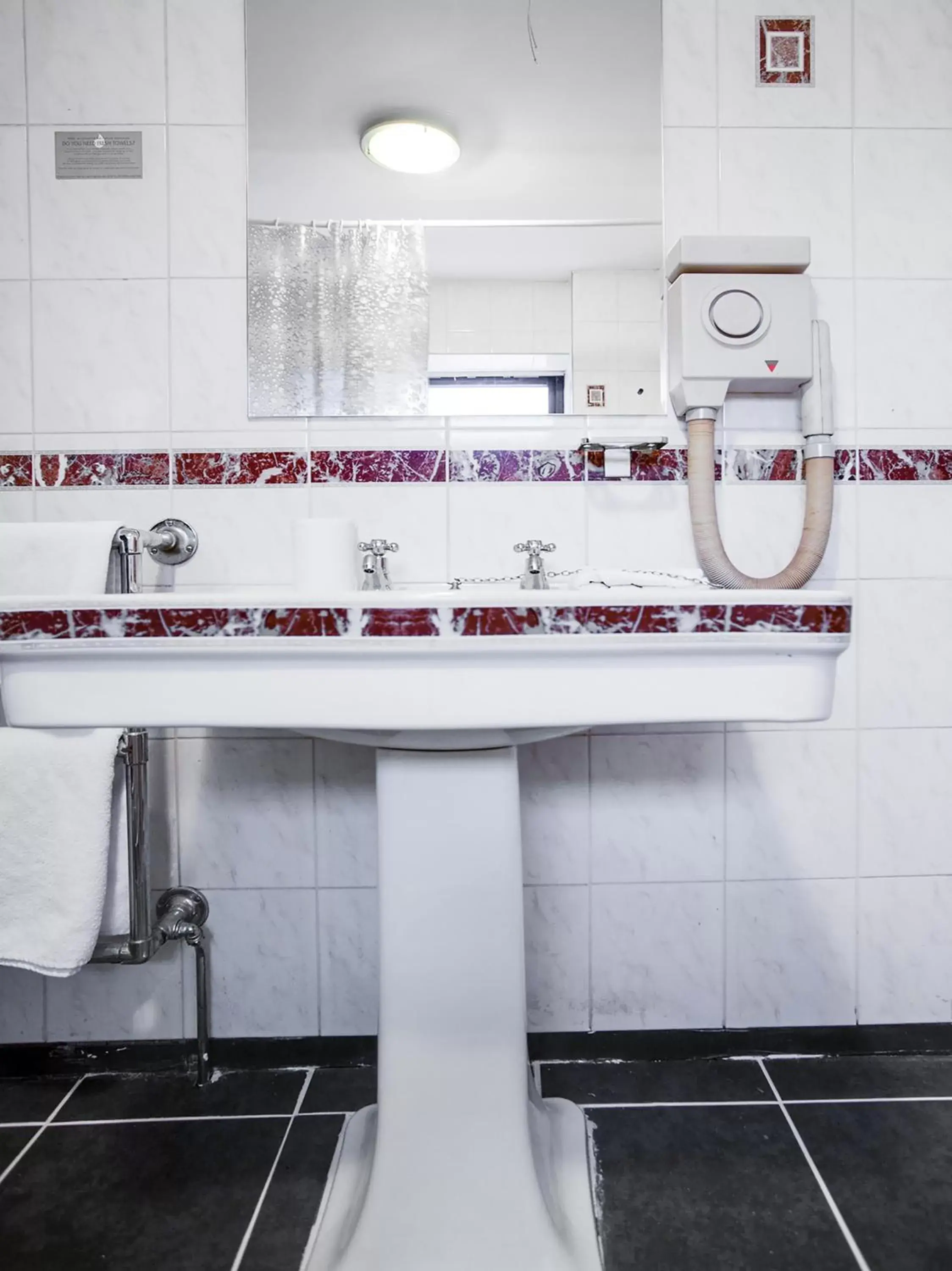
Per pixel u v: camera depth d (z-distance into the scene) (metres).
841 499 1.20
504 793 0.79
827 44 1.18
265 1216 0.89
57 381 1.17
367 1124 1.01
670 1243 0.84
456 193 1.18
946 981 1.22
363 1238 0.77
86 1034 1.20
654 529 1.20
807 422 1.14
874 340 1.20
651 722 0.60
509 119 1.18
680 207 1.18
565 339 1.19
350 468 1.18
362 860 1.20
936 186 1.20
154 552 1.15
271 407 1.18
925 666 1.21
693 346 1.10
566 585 1.08
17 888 0.98
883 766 1.21
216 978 1.20
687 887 1.21
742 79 1.18
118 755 1.03
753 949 1.21
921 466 1.20
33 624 0.60
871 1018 1.22
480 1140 0.79
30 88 1.16
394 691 0.59
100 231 1.17
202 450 1.18
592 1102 1.09
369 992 1.20
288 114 1.17
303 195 1.18
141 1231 0.87
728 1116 1.06
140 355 1.17
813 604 0.59
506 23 1.18
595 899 1.21
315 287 1.18
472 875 0.79
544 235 1.19
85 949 0.98
